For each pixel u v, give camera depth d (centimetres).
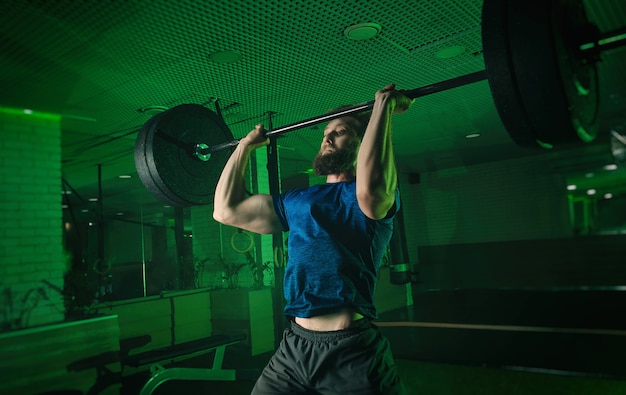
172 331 550
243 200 158
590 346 483
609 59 356
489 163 920
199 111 210
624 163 828
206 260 668
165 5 243
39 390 344
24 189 414
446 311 803
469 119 543
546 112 110
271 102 414
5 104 390
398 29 290
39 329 354
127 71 327
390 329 657
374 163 118
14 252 405
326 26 279
